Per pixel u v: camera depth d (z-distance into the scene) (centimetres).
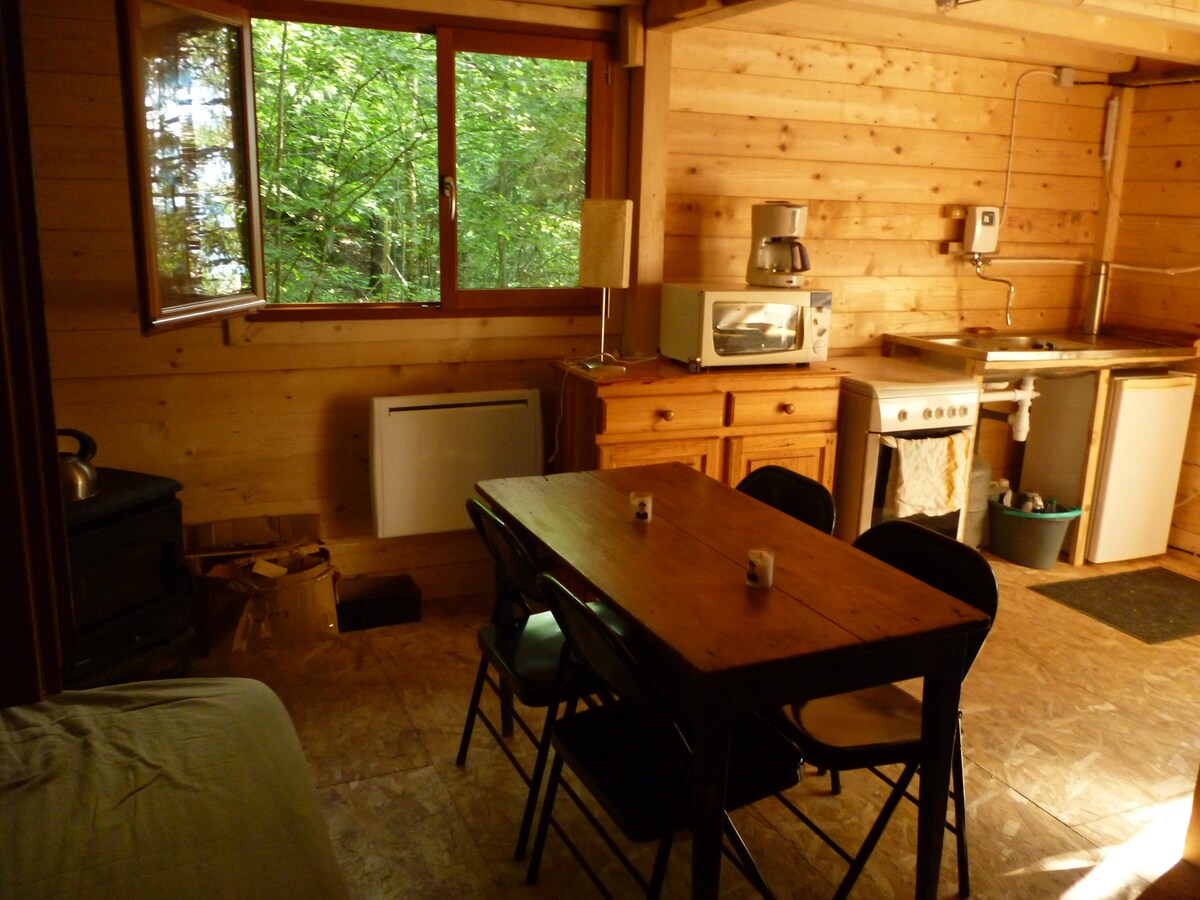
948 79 448
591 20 377
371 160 380
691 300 370
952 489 405
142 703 207
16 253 53
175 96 284
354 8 345
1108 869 241
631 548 231
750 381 373
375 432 362
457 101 372
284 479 368
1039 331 505
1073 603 408
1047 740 301
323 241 383
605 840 213
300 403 364
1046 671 346
